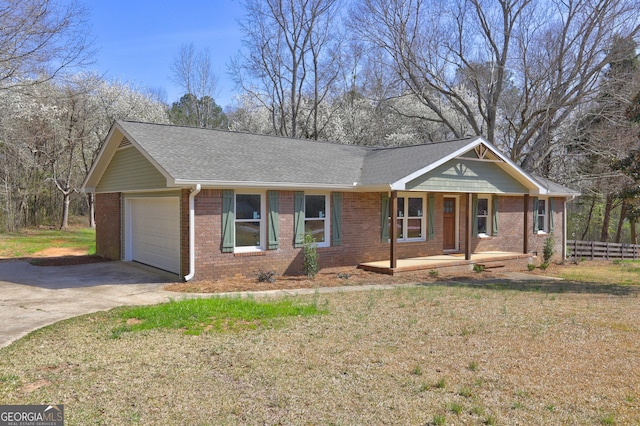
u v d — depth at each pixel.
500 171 16.62
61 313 8.39
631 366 5.67
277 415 4.37
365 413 4.42
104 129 34.41
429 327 7.47
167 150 12.28
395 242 14.03
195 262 11.83
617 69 25.78
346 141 34.56
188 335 6.90
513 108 30.77
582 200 36.19
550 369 5.57
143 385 5.04
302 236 13.73
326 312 8.52
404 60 28.27
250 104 40.31
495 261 16.66
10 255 18.72
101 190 16.91
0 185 28.05
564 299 10.28
